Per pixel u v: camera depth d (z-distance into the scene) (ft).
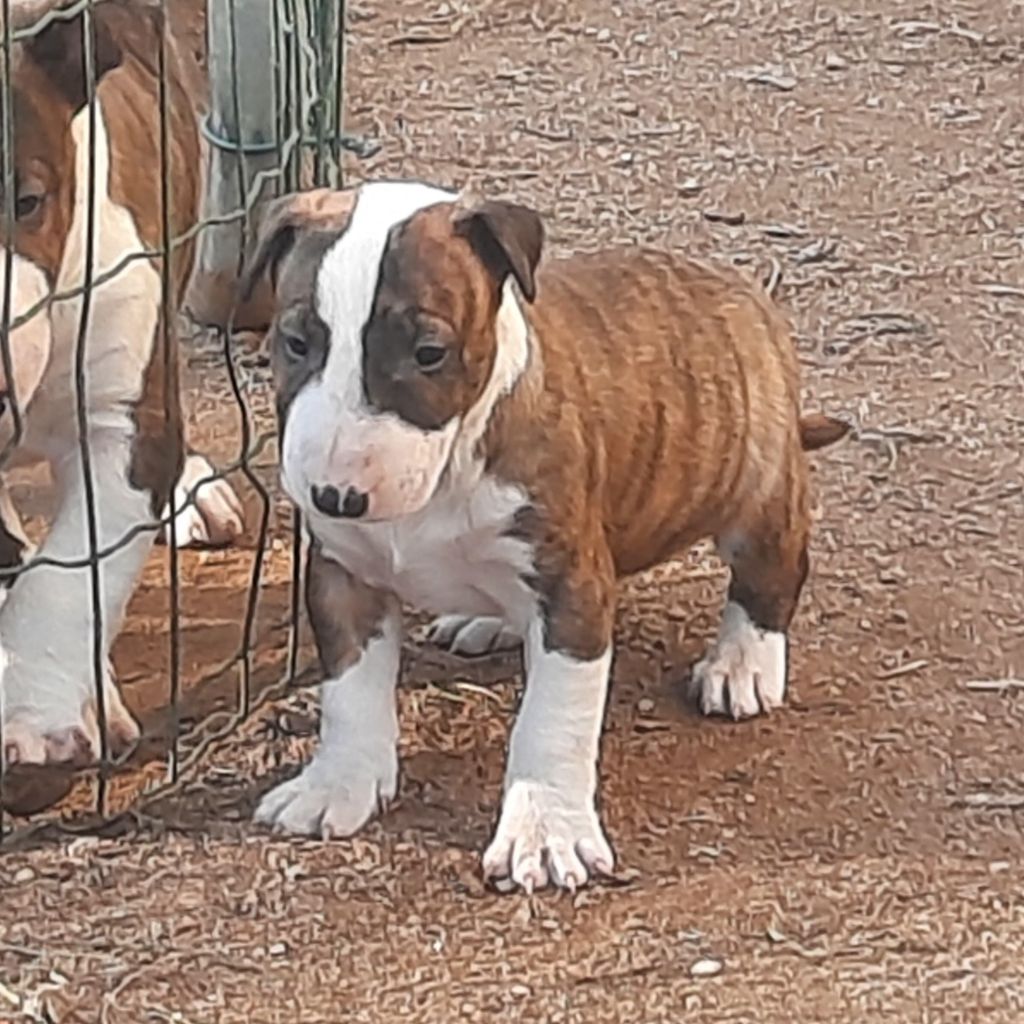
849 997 4.18
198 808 4.58
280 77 5.24
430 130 7.51
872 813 4.60
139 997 4.18
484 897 4.37
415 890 4.39
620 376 4.45
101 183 4.57
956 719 4.85
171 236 4.67
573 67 8.06
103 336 4.59
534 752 4.42
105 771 4.54
